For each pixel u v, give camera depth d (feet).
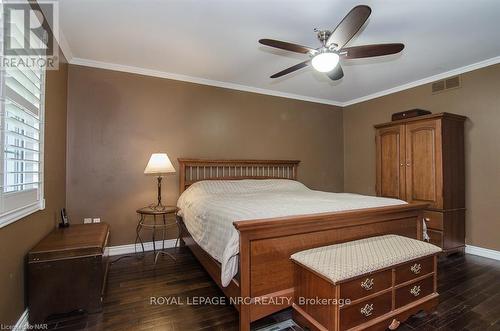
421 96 12.69
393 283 5.61
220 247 6.03
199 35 8.39
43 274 5.87
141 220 10.94
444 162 10.43
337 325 4.81
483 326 5.82
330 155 16.43
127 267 9.20
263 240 5.64
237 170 13.33
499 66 10.10
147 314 6.26
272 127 14.48
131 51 9.52
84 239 6.88
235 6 6.87
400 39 8.63
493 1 6.68
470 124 10.97
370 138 15.26
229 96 13.23
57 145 8.46
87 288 6.22
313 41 8.70
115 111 10.69
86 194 10.16
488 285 7.80
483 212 10.55
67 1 6.59
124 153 10.82
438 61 10.49
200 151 12.44
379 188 13.03
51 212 7.81
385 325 5.41
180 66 10.94
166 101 11.68
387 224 7.61
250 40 8.72
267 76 12.16
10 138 5.12
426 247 6.25
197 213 8.20
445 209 10.33
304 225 6.07
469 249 10.87
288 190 11.98
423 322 5.98
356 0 6.62
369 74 11.92
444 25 7.81
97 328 5.72
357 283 5.08
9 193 4.83
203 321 5.97
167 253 10.69
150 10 7.04
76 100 10.05
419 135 11.27
